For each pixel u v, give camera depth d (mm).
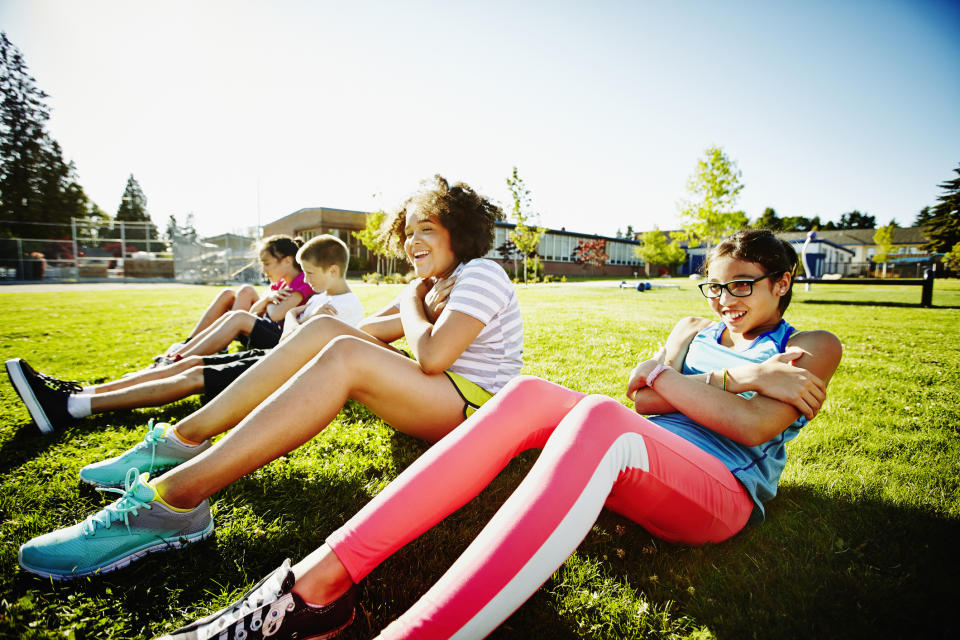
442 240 1877
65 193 38531
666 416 1584
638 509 1274
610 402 1149
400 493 1088
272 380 1648
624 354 4387
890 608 1203
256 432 1325
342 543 1044
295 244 4125
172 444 1656
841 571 1352
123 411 2533
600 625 1171
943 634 1114
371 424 2465
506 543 955
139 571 1315
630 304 11312
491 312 1621
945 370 3979
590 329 6211
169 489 1331
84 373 3492
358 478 1865
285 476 1874
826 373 1301
